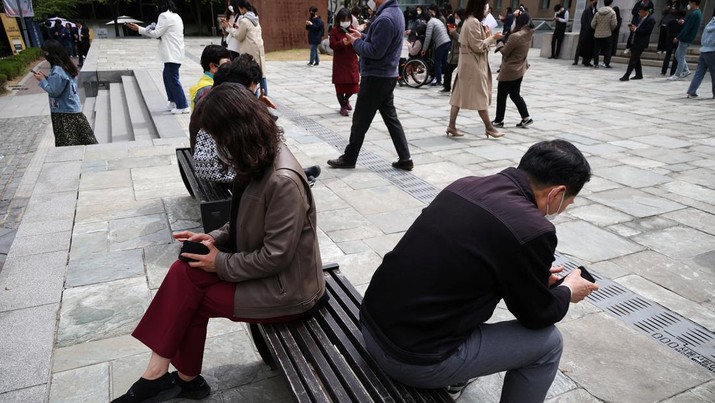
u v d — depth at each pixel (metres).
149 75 11.57
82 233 3.63
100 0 30.67
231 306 1.83
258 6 17.11
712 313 2.89
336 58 7.58
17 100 11.37
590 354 2.53
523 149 6.17
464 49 6.16
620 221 4.14
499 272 1.43
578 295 1.73
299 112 8.22
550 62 16.56
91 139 6.15
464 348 1.57
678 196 4.70
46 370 2.28
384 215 4.14
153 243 3.51
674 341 2.64
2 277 3.04
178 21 7.62
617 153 6.07
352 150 5.17
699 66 9.77
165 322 1.80
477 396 2.24
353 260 3.40
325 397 1.58
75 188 4.50
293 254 1.79
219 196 3.39
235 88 1.72
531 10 31.52
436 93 10.36
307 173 3.27
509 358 1.62
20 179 5.92
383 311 1.57
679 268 3.39
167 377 1.86
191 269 1.81
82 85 12.09
